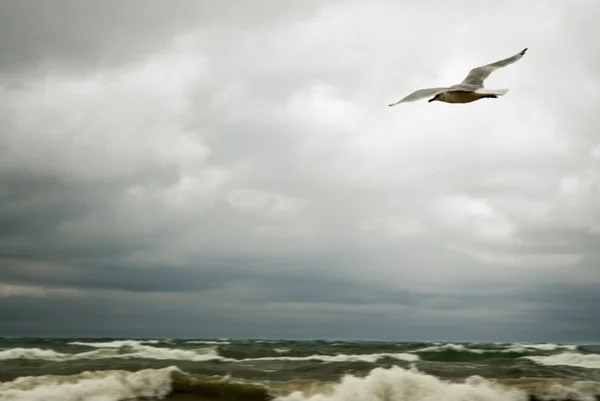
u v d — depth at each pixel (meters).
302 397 13.38
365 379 14.10
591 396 14.07
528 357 24.23
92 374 14.82
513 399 13.64
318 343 47.69
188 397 13.39
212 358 22.73
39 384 13.88
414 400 13.20
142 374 14.59
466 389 13.68
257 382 15.10
